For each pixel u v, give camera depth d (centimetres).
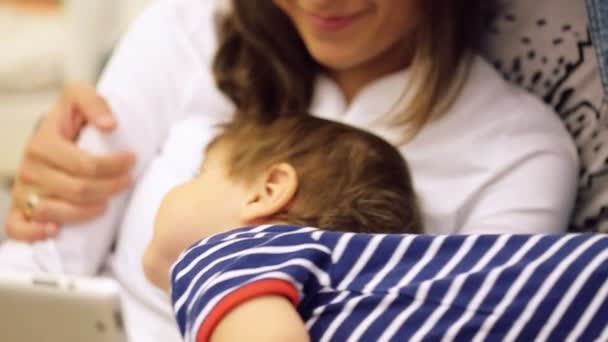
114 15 206
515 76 103
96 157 106
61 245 107
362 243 68
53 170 108
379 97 100
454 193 94
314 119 86
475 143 95
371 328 65
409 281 66
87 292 69
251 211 75
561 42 97
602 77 80
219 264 65
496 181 94
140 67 114
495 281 65
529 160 93
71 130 113
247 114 101
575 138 98
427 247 68
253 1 106
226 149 82
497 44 104
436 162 95
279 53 107
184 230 78
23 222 110
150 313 102
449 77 98
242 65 109
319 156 79
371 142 84
